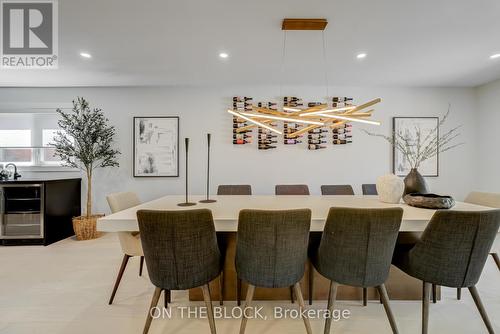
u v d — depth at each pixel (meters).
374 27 2.10
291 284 1.37
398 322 1.65
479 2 1.76
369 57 2.71
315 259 1.57
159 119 3.77
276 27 2.11
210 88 3.79
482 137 3.69
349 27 2.10
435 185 3.78
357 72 3.16
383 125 3.78
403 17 1.96
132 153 3.79
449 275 1.36
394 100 3.78
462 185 3.78
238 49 2.52
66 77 3.32
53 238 3.27
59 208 3.38
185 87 3.78
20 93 3.72
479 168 3.74
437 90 3.79
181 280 1.33
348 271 1.36
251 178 3.80
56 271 2.41
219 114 3.79
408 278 1.91
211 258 1.38
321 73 3.21
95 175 3.78
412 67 3.00
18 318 1.70
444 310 1.77
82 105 3.43
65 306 1.84
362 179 3.80
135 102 3.77
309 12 1.89
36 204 3.21
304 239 1.33
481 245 1.31
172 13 1.91
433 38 2.29
